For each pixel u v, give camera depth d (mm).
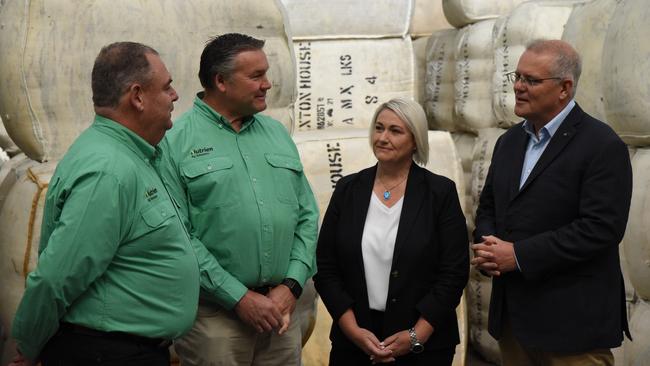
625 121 3752
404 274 3143
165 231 2469
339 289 3232
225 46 2934
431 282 3191
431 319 3113
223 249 2934
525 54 3053
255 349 3098
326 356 4367
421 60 5930
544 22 4680
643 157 3770
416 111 3184
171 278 2486
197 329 2973
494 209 3271
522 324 3062
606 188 2926
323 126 5066
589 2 4340
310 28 5211
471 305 5074
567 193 2998
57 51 3465
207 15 3732
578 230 2928
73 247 2297
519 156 3150
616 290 3043
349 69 5168
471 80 5188
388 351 3096
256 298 2910
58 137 3496
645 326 3689
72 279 2312
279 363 3152
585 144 2982
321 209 4520
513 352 3215
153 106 2484
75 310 2406
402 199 3219
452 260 3168
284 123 3922
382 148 3186
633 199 3709
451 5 5379
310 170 4574
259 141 3051
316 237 3180
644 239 3641
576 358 3020
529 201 3053
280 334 3061
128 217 2398
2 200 3938
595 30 4105
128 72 2441
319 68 5145
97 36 3523
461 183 4734
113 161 2371
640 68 3639
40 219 3408
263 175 2998
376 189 3260
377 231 3199
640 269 3691
